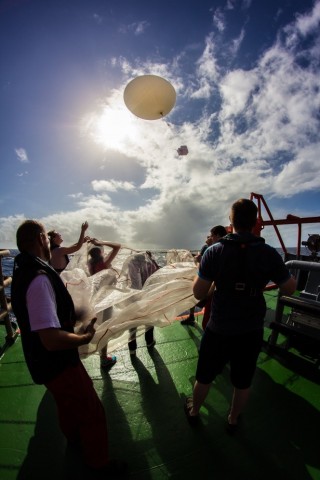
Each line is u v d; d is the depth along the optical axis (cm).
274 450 222
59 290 162
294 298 345
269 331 432
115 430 242
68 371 169
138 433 239
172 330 431
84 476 200
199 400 233
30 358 162
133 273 332
